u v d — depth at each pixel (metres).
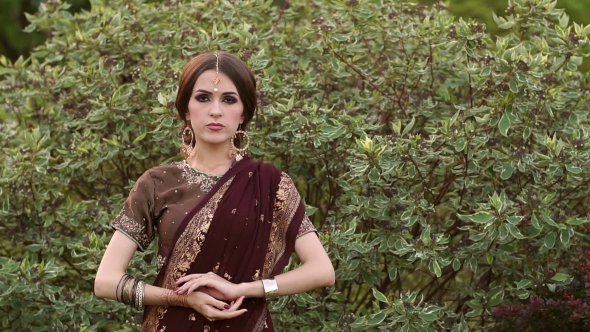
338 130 3.46
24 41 9.97
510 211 3.28
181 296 2.25
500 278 3.84
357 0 3.81
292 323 3.57
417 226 3.88
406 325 3.28
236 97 2.36
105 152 3.82
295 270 2.34
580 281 3.53
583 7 8.24
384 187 3.57
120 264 2.30
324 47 3.87
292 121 3.50
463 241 3.61
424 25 3.86
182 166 2.38
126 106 3.78
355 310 3.95
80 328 3.43
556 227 3.46
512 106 3.50
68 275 4.14
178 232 2.27
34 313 3.75
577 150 3.40
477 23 3.66
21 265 3.50
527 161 3.44
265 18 4.36
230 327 2.27
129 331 3.42
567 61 3.69
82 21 4.61
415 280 4.25
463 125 3.52
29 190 3.75
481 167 3.64
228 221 2.27
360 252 3.42
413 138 3.41
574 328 3.43
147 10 4.30
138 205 2.33
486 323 3.81
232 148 2.40
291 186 2.39
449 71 4.01
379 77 3.99
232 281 2.27
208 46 3.83
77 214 3.81
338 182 3.55
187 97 2.37
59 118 4.10
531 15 3.76
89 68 3.92
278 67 4.02
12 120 4.38
